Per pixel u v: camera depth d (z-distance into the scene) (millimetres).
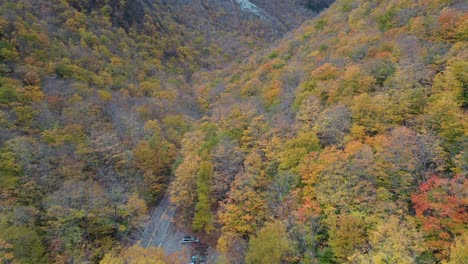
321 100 47656
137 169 53594
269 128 46250
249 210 37219
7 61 67688
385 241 24969
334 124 39250
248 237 37281
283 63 78125
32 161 46906
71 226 40781
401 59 43969
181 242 43750
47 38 81688
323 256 29703
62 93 66688
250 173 40188
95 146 53375
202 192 43250
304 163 36031
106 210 43344
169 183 55000
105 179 49250
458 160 27969
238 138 49219
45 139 52062
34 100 59844
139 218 45500
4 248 34031
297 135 41562
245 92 71688
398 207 27828
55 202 41594
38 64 72125
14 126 52281
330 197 31203
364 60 50625
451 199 24703
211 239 43844
